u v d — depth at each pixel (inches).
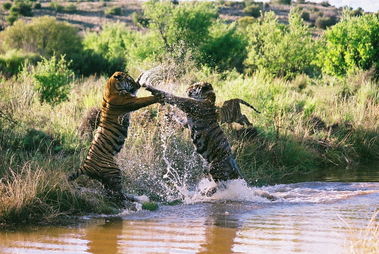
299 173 608.7
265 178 570.6
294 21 1352.1
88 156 430.6
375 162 689.0
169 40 1264.8
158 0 1300.4
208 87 470.6
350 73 1069.8
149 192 478.6
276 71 1248.8
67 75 781.9
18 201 380.5
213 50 1310.3
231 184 464.8
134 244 326.3
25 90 681.6
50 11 3710.6
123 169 494.3
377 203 438.6
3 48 1665.8
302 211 412.8
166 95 439.8
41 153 514.0
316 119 738.2
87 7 3988.7
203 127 464.8
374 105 842.8
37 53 1360.7
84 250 315.9
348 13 1185.4
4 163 448.5
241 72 1293.1
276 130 660.1
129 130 570.3
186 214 406.0
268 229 360.8
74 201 406.9
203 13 1293.1
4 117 546.6
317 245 323.0
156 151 544.1
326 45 1224.2
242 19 2623.0
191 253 310.0
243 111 687.1
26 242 331.0
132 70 1051.3
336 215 398.9
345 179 569.6
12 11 3454.7
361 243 325.7
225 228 363.3
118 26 1984.5
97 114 574.2
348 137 719.1
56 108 665.0
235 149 594.9
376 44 1113.4
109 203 425.4
